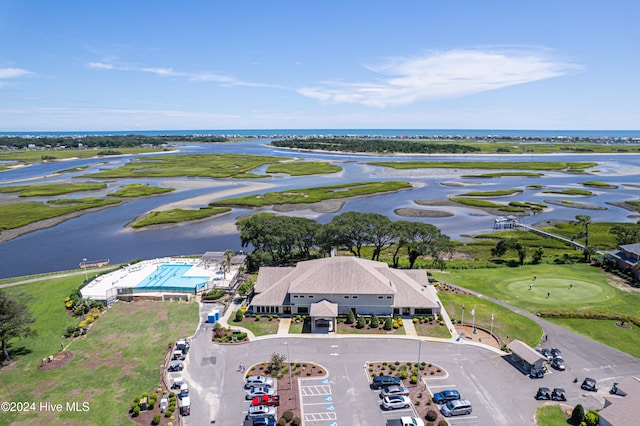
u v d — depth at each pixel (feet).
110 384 209.67
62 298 320.50
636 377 215.10
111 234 526.57
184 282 335.06
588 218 439.22
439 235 360.07
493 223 555.28
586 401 196.13
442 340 250.37
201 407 191.72
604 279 350.02
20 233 533.14
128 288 315.37
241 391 203.31
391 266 381.60
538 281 346.33
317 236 373.20
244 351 238.89
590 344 247.29
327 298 279.69
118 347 245.24
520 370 220.64
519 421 182.70
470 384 208.33
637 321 271.49
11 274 397.60
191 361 229.04
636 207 635.66
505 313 285.84
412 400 195.93
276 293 290.76
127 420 184.14
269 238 368.89
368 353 236.22
